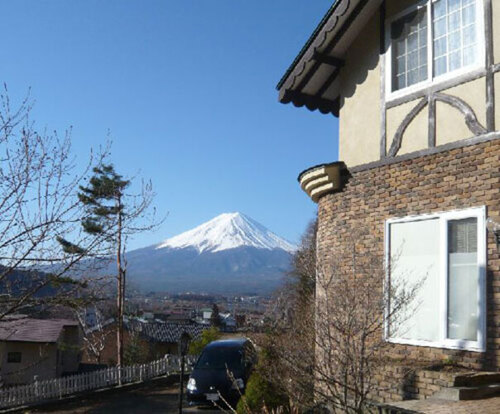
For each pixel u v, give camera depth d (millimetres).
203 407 14703
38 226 5934
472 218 8234
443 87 8852
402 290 8281
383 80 9898
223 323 47625
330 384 7383
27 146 6188
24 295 5934
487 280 7855
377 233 9492
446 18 9062
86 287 6535
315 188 10859
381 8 10180
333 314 7387
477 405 6719
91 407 17297
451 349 8172
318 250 10859
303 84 11656
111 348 42375
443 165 8641
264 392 10805
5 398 16797
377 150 9781
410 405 6816
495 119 8102
